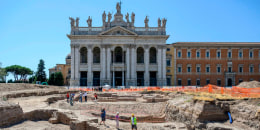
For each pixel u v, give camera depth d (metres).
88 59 89.38
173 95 47.75
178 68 93.75
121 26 91.44
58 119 27.70
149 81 90.94
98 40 89.69
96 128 22.95
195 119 28.58
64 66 113.62
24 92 45.38
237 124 27.30
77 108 37.53
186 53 94.00
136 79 89.69
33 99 40.47
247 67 94.31
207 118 28.39
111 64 89.62
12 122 24.30
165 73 90.62
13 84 54.91
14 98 41.59
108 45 89.06
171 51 94.06
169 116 35.16
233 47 94.50
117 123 26.91
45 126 24.91
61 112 27.72
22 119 26.06
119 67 89.19
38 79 113.62
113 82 87.69
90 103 41.44
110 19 90.31
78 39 89.38
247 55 94.62
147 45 90.75
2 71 102.62
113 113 36.38
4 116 23.27
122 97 50.78
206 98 30.08
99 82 91.69
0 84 52.00
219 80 93.69
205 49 94.06
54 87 65.12
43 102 37.12
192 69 93.62
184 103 33.50
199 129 27.53
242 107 28.44
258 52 95.00
